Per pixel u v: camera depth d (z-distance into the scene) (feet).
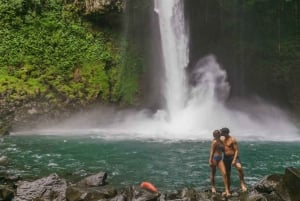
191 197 39.40
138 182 46.39
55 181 41.01
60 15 106.22
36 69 99.25
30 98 93.97
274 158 62.34
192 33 117.39
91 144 72.59
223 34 121.08
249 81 122.83
